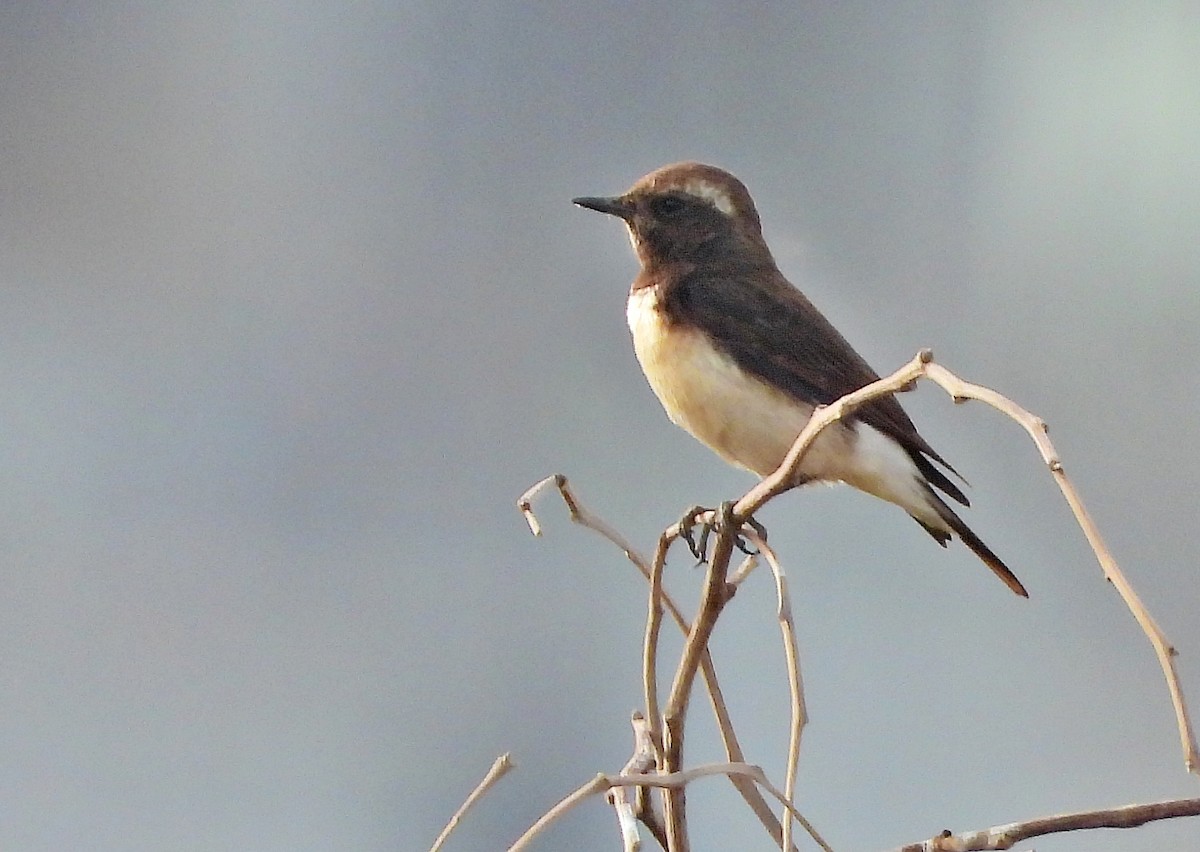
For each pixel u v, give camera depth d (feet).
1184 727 7.71
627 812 10.91
